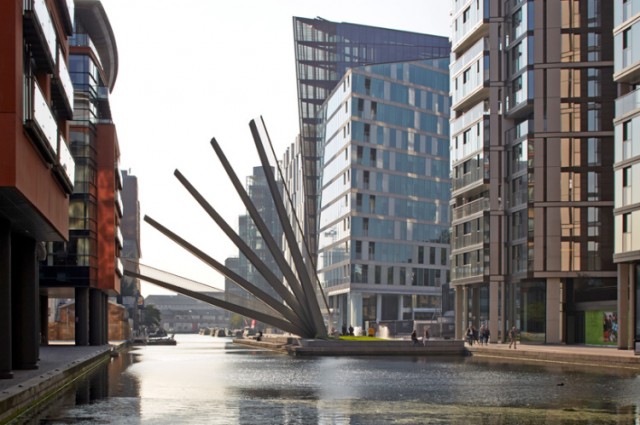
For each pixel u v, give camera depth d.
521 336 58.50
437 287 105.56
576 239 55.47
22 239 28.33
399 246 102.50
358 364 41.03
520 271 58.31
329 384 27.09
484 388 25.16
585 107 56.22
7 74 19.11
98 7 63.91
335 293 104.19
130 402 20.69
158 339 86.88
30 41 22.66
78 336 53.91
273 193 59.03
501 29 62.72
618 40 44.19
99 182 56.88
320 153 117.56
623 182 43.38
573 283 56.09
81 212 53.16
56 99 31.19
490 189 62.00
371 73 101.75
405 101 105.00
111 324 85.94
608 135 55.88
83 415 17.62
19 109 19.62
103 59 74.62
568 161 56.06
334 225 106.06
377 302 101.19
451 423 16.42
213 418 17.14
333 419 17.05
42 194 23.59
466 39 67.81
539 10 57.19
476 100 67.81
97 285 56.22
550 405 20.00
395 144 103.44
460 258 68.19
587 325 54.62
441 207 107.81
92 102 54.94
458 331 69.56
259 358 48.72
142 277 62.38
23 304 27.89
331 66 122.12
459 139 69.81
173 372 33.84
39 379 21.91
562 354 41.12
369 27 125.19
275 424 16.14
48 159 23.97
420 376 31.05
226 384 27.08
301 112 120.12
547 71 56.78
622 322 45.00
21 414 17.73
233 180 59.84
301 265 59.72
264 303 62.59
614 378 29.17
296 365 40.00
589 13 56.69
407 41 127.12
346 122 101.38
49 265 52.81
